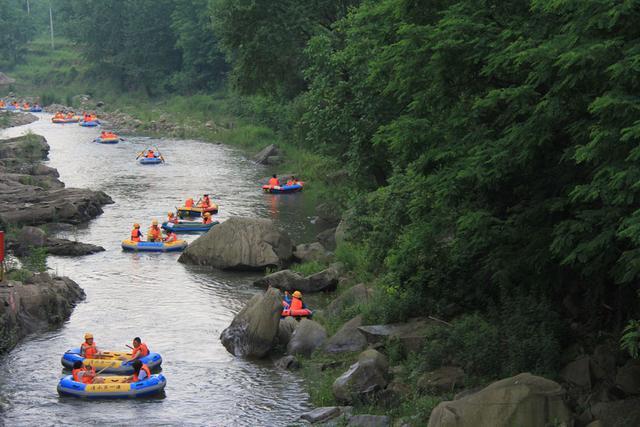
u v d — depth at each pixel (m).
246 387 23.11
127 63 128.25
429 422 17.11
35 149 72.06
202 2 114.38
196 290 33.03
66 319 29.22
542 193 18.92
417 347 22.64
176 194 54.53
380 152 35.34
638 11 14.76
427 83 19.69
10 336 26.52
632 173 14.00
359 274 32.75
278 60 49.50
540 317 20.11
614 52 14.56
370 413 19.88
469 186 18.59
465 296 24.44
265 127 86.38
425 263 24.89
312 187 57.12
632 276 14.81
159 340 27.16
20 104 122.44
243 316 26.38
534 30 17.27
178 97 117.50
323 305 30.81
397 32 19.20
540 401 16.59
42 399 22.28
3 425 20.47
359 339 24.98
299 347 25.64
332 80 37.38
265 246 36.38
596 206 17.44
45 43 167.88
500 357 19.81
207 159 72.00
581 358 18.70
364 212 36.03
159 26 124.69
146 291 32.81
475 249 20.45
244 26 48.75
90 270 36.03
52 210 44.78
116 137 84.19
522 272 20.53
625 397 17.36
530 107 16.48
